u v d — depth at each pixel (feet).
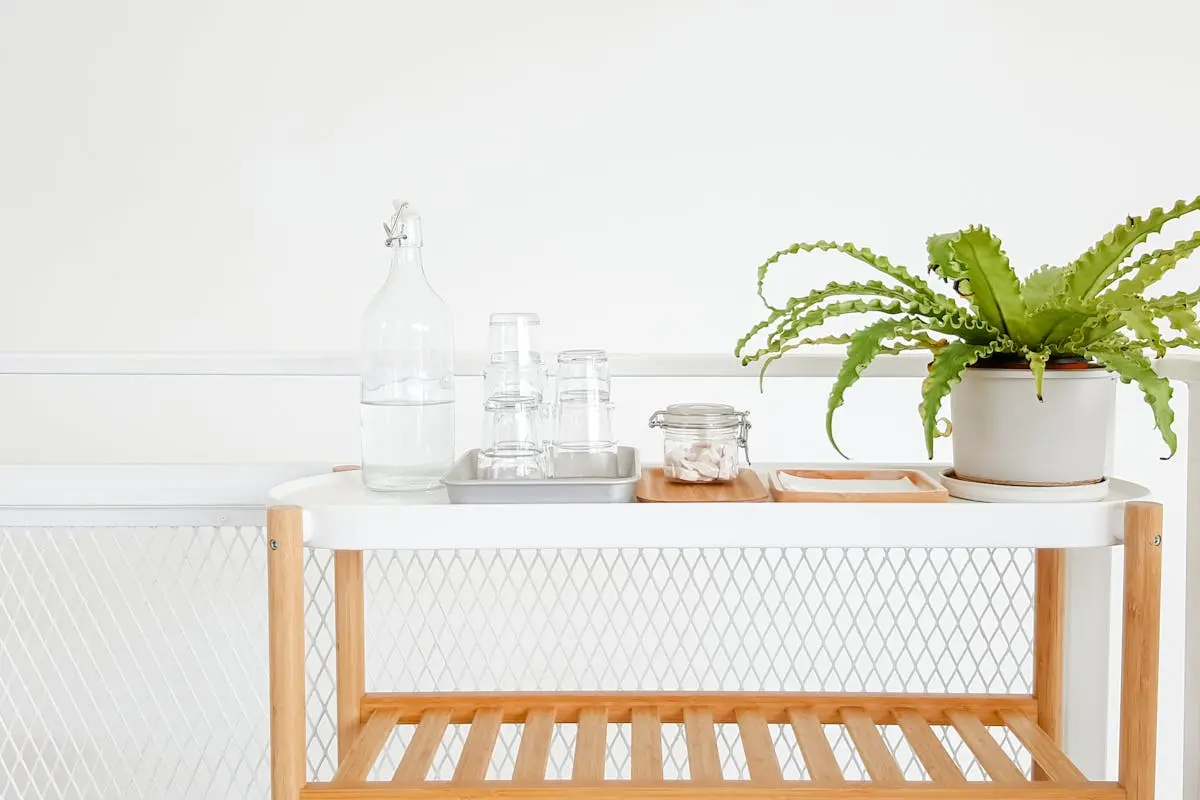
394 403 4.02
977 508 3.65
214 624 5.57
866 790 3.75
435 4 8.75
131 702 5.70
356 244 8.86
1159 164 8.61
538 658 6.76
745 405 8.69
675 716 4.88
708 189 8.79
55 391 8.91
